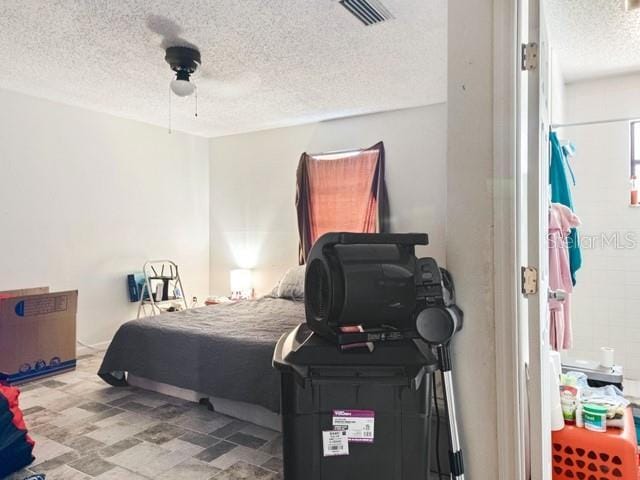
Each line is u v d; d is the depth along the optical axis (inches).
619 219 133.0
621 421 68.5
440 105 154.8
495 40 53.4
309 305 55.3
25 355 128.2
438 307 49.1
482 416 55.3
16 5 86.6
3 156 136.6
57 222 151.3
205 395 110.0
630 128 132.3
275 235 194.5
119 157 171.5
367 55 112.6
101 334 165.2
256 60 115.2
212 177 212.2
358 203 169.2
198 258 207.6
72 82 130.6
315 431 50.1
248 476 79.7
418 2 86.3
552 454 68.2
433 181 156.7
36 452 87.6
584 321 137.2
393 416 49.9
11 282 138.9
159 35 100.6
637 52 115.4
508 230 53.4
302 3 86.5
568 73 130.6
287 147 189.8
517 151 53.6
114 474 80.0
